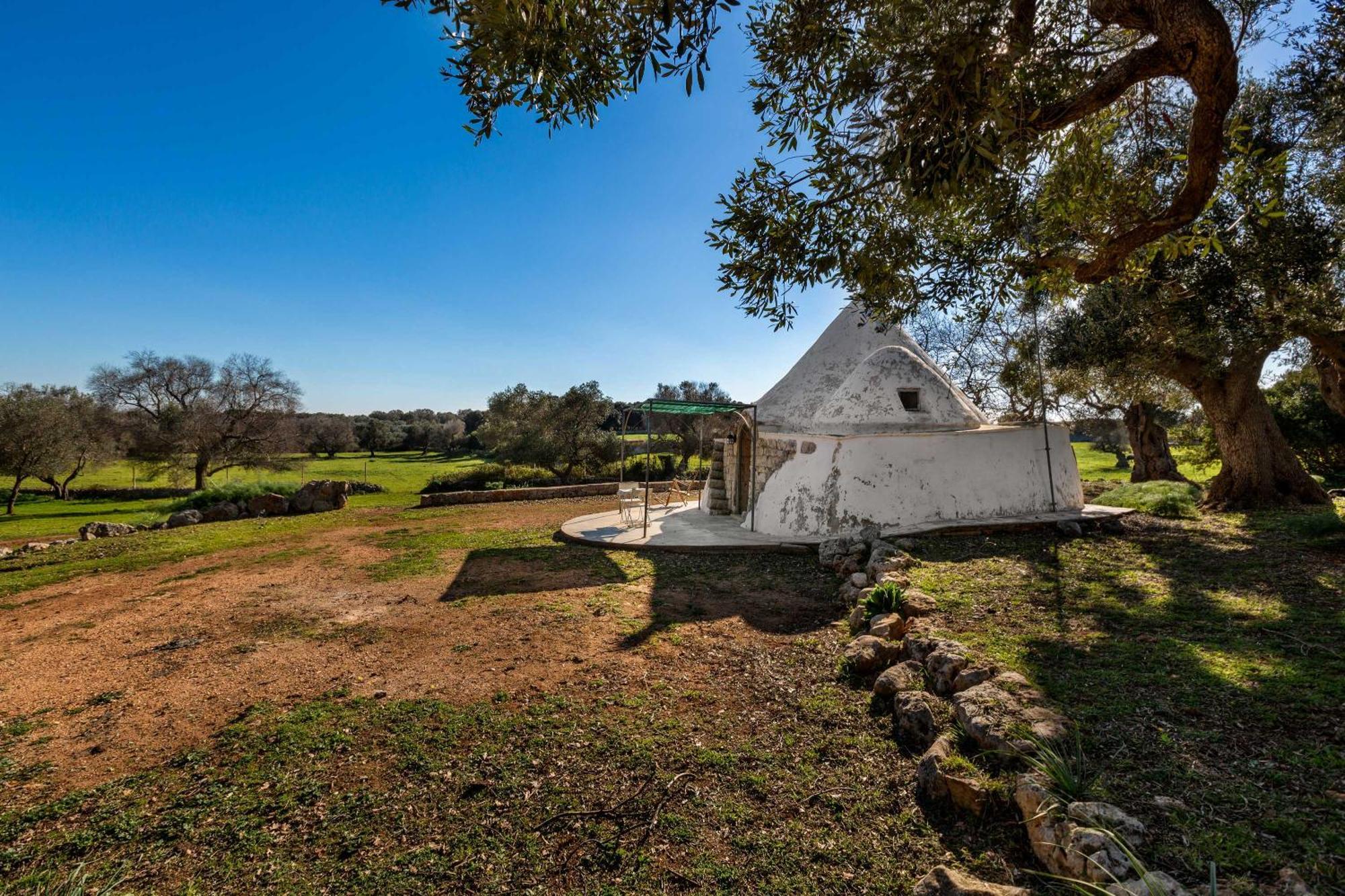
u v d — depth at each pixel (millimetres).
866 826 2920
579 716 4215
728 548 9664
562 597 7391
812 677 4730
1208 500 11109
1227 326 7375
